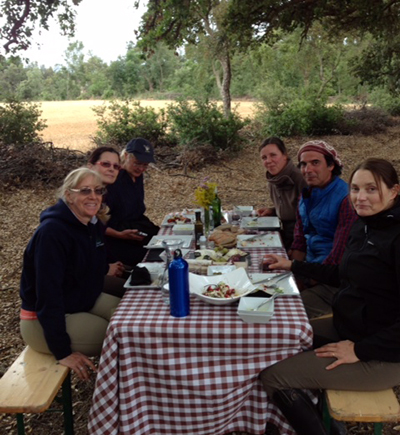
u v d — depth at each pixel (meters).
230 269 2.59
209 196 3.30
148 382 2.11
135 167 3.76
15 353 3.48
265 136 14.86
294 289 2.35
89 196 2.32
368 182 2.00
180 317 2.09
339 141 14.66
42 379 2.16
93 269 2.49
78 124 20.98
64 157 9.55
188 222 3.78
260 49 20.61
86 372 2.28
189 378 2.06
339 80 27.11
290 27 9.33
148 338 2.03
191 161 10.29
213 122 11.61
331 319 2.51
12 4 8.80
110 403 2.10
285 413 2.10
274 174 3.71
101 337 2.41
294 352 2.05
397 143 14.80
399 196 2.04
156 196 8.37
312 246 3.13
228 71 15.12
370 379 2.01
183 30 9.47
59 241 2.25
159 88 64.81
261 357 2.05
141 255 3.77
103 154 3.44
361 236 2.15
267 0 8.37
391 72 14.76
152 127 11.84
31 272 2.33
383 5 8.62
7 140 10.50
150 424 2.18
